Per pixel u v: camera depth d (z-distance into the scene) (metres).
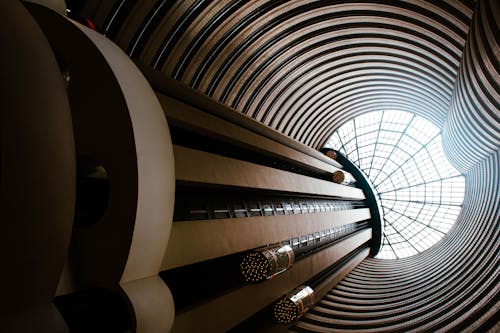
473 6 13.48
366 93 28.48
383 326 18.62
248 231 10.66
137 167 5.27
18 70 3.04
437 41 17.61
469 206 30.30
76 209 5.50
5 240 2.92
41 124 3.17
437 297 20.80
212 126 10.50
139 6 10.96
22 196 2.98
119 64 5.61
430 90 23.92
